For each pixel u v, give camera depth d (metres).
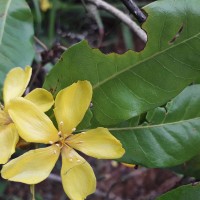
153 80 0.37
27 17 0.46
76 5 0.94
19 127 0.37
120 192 0.93
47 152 0.38
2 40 0.45
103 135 0.38
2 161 0.37
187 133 0.40
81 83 0.37
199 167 0.44
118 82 0.38
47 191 0.90
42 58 0.56
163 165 0.40
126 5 0.41
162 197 0.39
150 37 0.37
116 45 1.07
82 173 0.38
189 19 0.36
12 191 0.81
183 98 0.41
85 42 0.38
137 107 0.38
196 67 0.37
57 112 0.38
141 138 0.40
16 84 0.39
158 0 0.37
